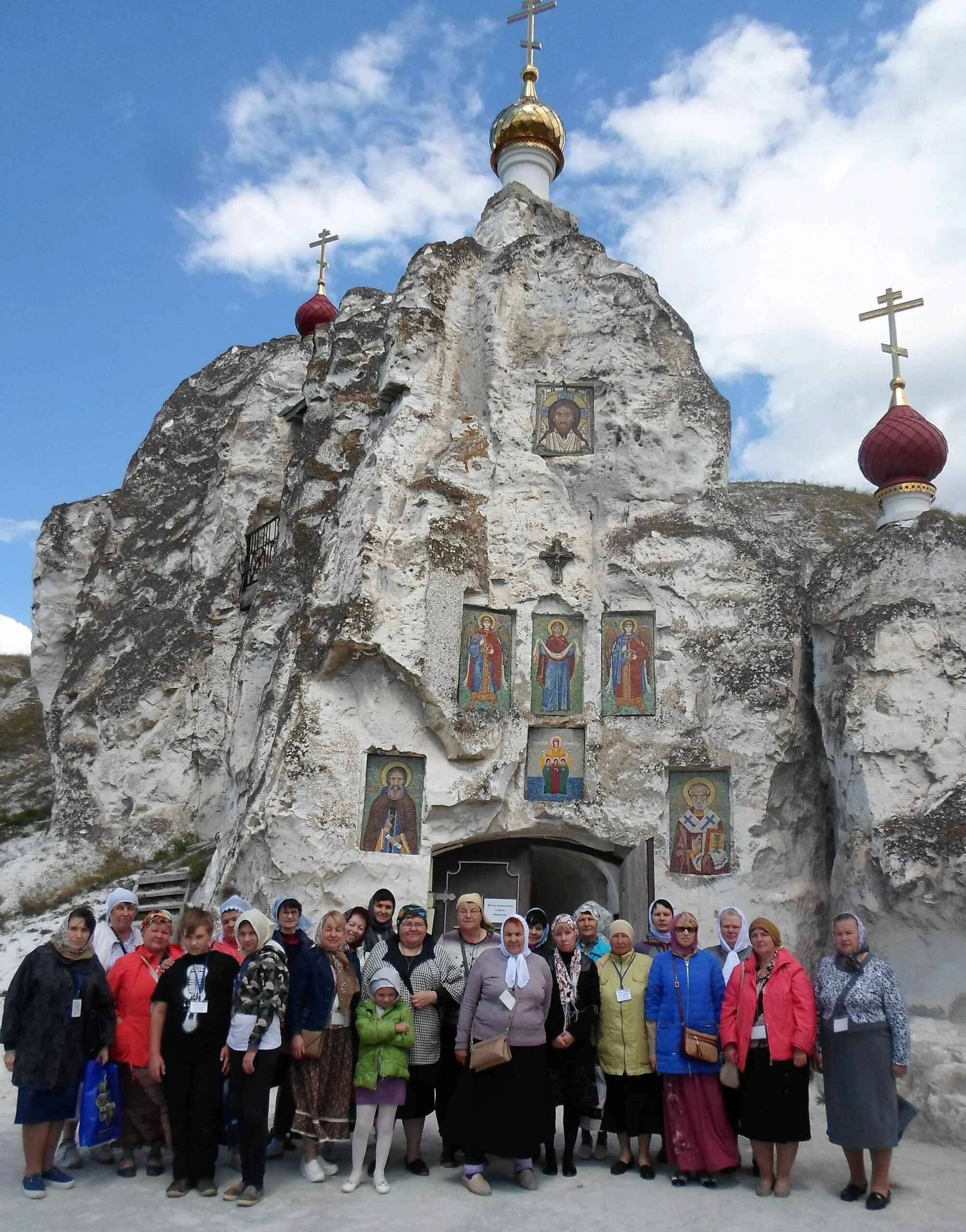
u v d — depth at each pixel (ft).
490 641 48.14
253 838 43.93
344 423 59.21
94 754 66.80
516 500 50.08
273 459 74.02
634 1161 27.20
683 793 45.50
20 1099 23.57
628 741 46.34
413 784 45.47
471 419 51.11
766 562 47.70
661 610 47.80
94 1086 24.70
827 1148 29.73
